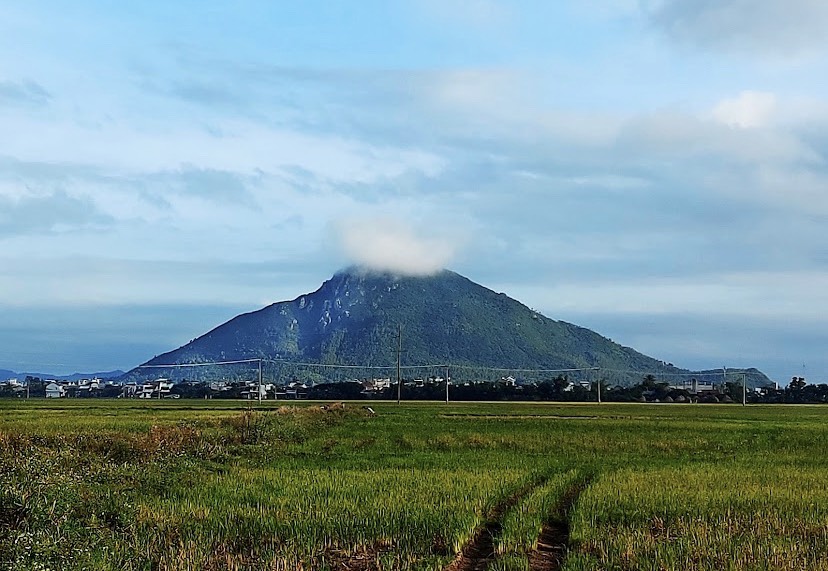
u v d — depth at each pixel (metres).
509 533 17.30
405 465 30.45
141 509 18.72
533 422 63.56
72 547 14.01
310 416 60.16
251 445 35.81
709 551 15.74
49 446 29.39
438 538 17.12
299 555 15.38
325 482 24.38
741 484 25.17
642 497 22.09
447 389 149.50
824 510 20.47
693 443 43.97
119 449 29.80
